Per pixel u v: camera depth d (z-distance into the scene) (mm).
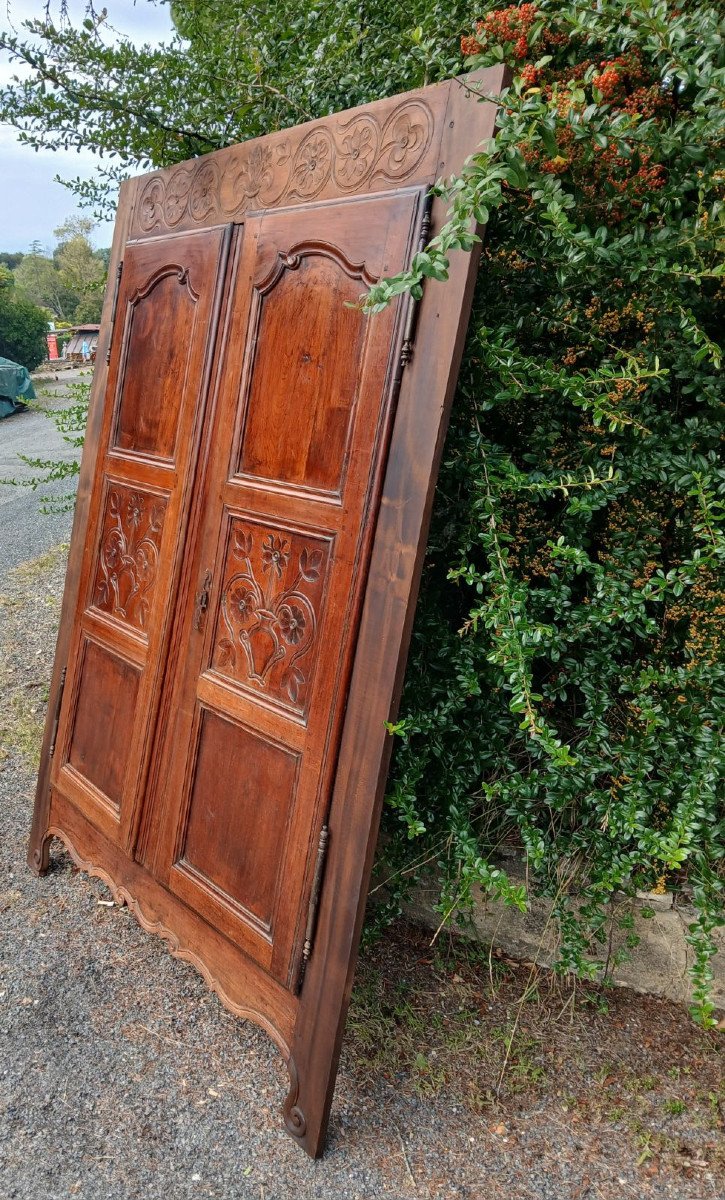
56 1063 1988
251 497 2021
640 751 1935
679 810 1798
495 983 2283
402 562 1652
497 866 2260
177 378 2346
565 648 1929
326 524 1814
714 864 2051
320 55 2441
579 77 1821
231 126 2812
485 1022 2158
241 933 1958
